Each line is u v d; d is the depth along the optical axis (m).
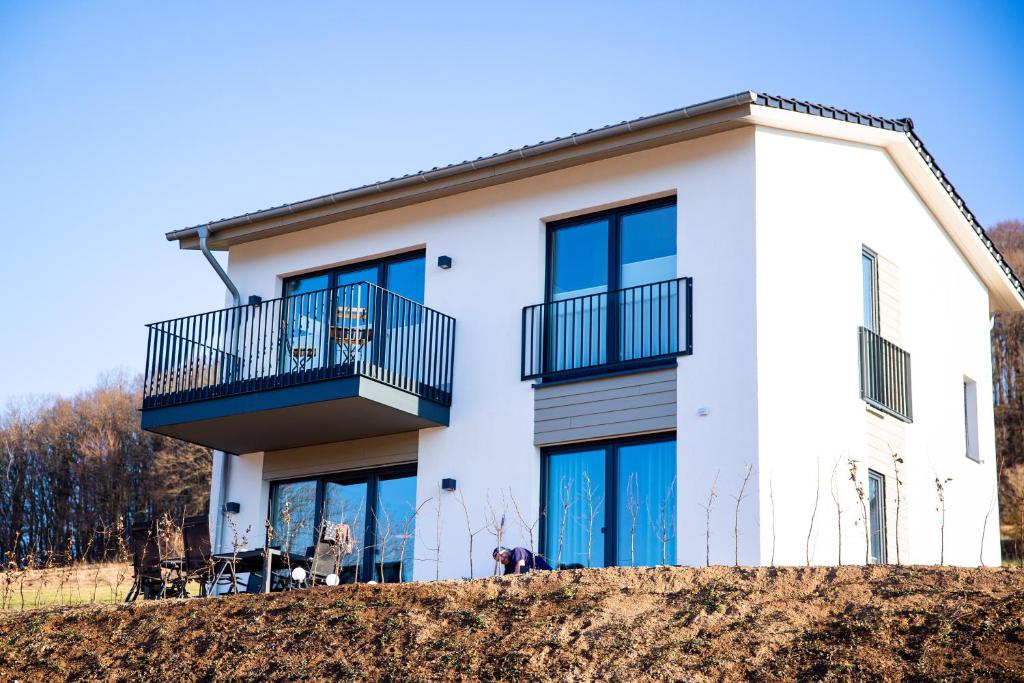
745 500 11.75
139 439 36.22
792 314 12.61
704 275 12.66
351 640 9.04
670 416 12.50
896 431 14.09
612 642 8.31
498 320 14.04
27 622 10.33
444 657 8.52
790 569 9.22
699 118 12.58
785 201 12.87
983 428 16.86
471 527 13.55
